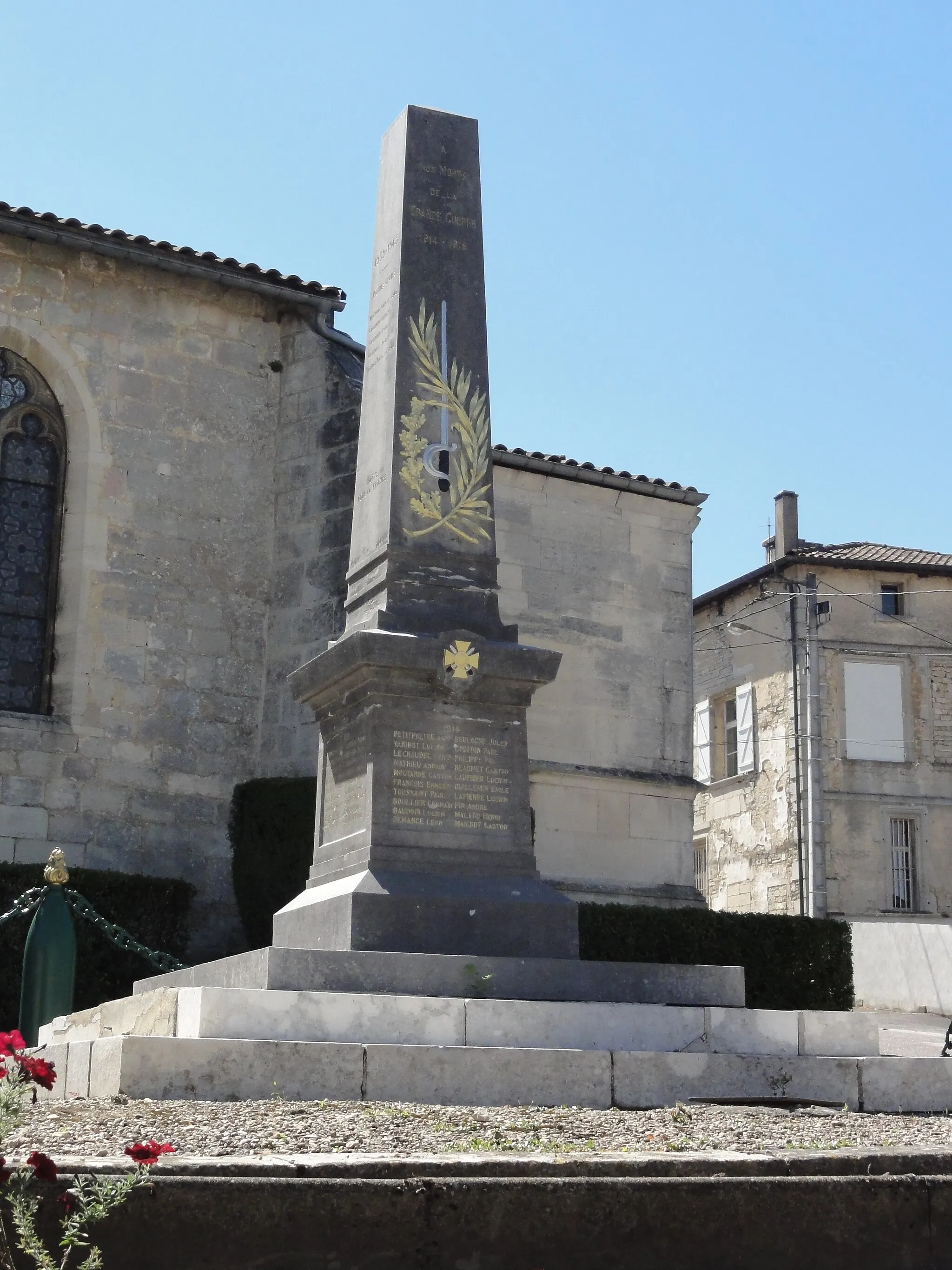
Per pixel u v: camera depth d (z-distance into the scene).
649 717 19.22
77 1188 4.43
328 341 18.09
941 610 33.91
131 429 17.36
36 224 16.72
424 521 10.55
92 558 16.89
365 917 9.29
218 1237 4.71
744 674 34.69
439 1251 4.90
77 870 14.99
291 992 8.12
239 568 17.61
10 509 16.89
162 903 15.45
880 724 33.31
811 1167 5.54
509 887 9.77
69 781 16.30
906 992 22.33
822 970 17.20
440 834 9.80
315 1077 7.59
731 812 34.66
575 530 19.30
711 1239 5.19
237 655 17.42
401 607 10.29
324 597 17.33
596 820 18.62
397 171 11.35
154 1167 4.83
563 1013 8.53
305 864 15.67
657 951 16.67
